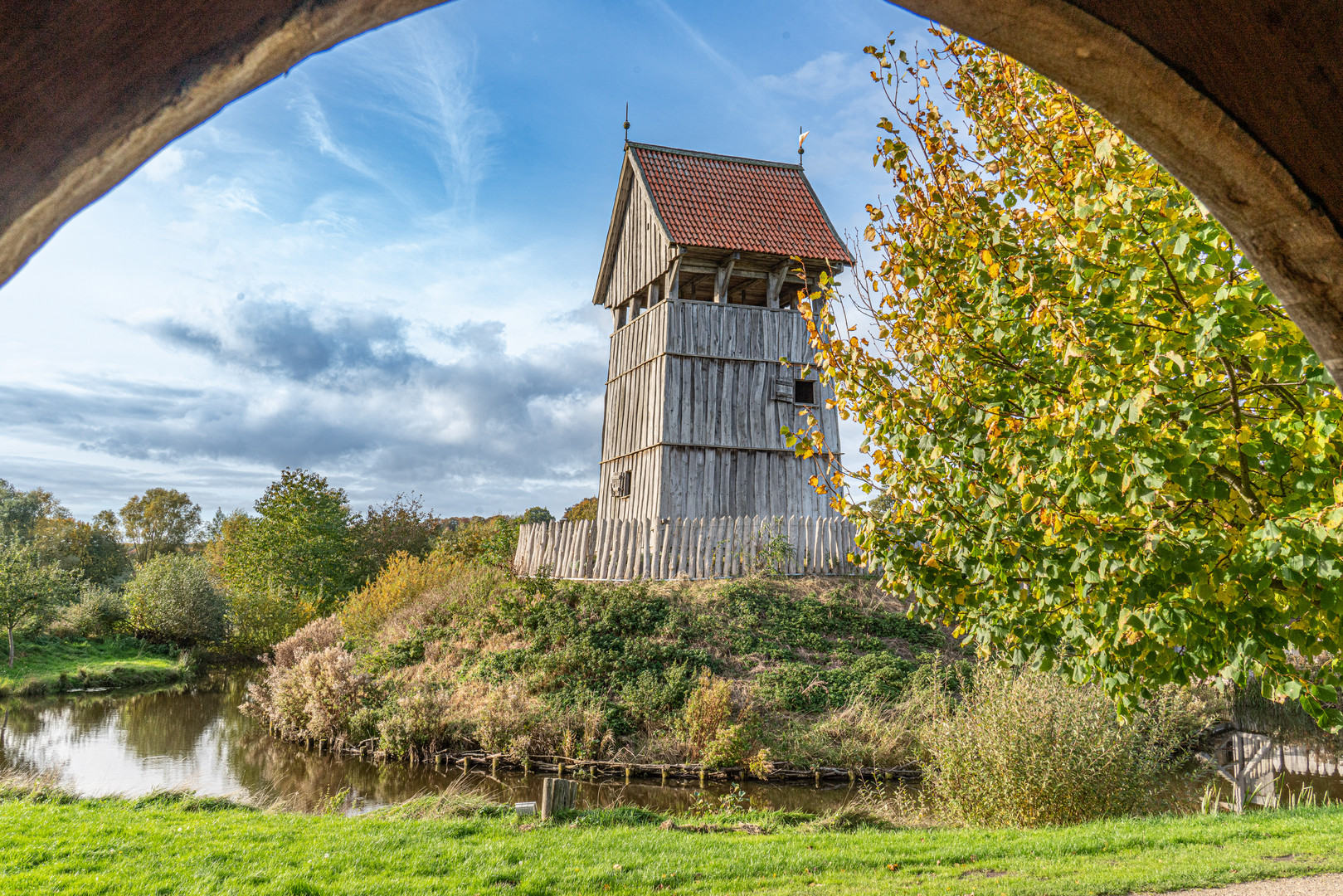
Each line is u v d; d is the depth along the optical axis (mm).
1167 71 1282
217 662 36000
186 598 37656
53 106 945
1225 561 3693
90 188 1007
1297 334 3434
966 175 5406
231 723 20422
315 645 24109
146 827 9203
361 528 46031
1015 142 5266
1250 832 8680
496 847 8641
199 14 959
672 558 21281
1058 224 4520
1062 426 4078
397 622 23953
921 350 5121
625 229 27016
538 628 19125
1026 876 7340
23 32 912
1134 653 4379
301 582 38781
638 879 7543
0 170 943
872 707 15758
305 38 1025
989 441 4652
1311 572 3539
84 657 32812
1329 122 1303
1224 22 1241
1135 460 3602
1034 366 4777
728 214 24328
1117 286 3855
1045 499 4305
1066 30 1261
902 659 17453
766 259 23891
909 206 5293
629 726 15578
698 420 22812
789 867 7973
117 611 37500
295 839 8891
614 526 22531
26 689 25547
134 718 21000
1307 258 1433
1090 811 10305
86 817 9703
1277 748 15930
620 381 25938
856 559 5938
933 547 5469
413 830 9359
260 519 40094
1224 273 3471
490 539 33562
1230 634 4039
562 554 23891
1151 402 3658
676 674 16422
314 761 15898
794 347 24141
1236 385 3625
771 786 13508
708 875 7703
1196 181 1455
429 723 15930
